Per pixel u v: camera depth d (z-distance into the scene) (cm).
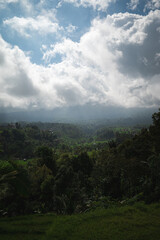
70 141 16550
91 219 711
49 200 2808
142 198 1148
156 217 719
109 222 671
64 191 2967
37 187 2967
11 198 1619
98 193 2562
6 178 648
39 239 550
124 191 2102
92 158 4875
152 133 2012
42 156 4328
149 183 1169
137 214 758
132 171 1955
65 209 1360
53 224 670
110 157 3159
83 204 1406
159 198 1018
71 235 568
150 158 1572
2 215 1351
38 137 13100
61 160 4588
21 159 7819
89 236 555
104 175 2906
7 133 10038
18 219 772
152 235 559
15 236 578
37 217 807
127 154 2534
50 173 3731
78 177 3462
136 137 2850
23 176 704
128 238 539
